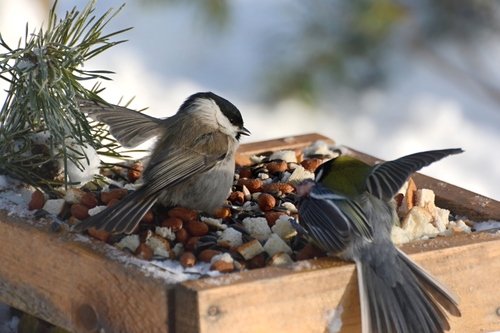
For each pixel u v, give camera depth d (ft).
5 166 31.09
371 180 26.63
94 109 31.48
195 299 23.58
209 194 29.68
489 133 49.96
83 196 29.48
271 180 33.30
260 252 26.76
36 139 31.65
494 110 51.67
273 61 47.73
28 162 31.30
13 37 46.34
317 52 47.14
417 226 28.78
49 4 48.96
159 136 30.76
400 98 50.90
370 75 47.55
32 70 30.89
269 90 47.57
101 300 25.73
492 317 27.66
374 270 25.90
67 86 31.09
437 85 52.31
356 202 27.02
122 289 25.16
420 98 51.13
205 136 29.84
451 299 26.11
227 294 23.85
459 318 27.17
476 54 51.19
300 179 32.55
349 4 46.47
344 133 48.19
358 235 26.23
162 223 28.14
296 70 47.32
